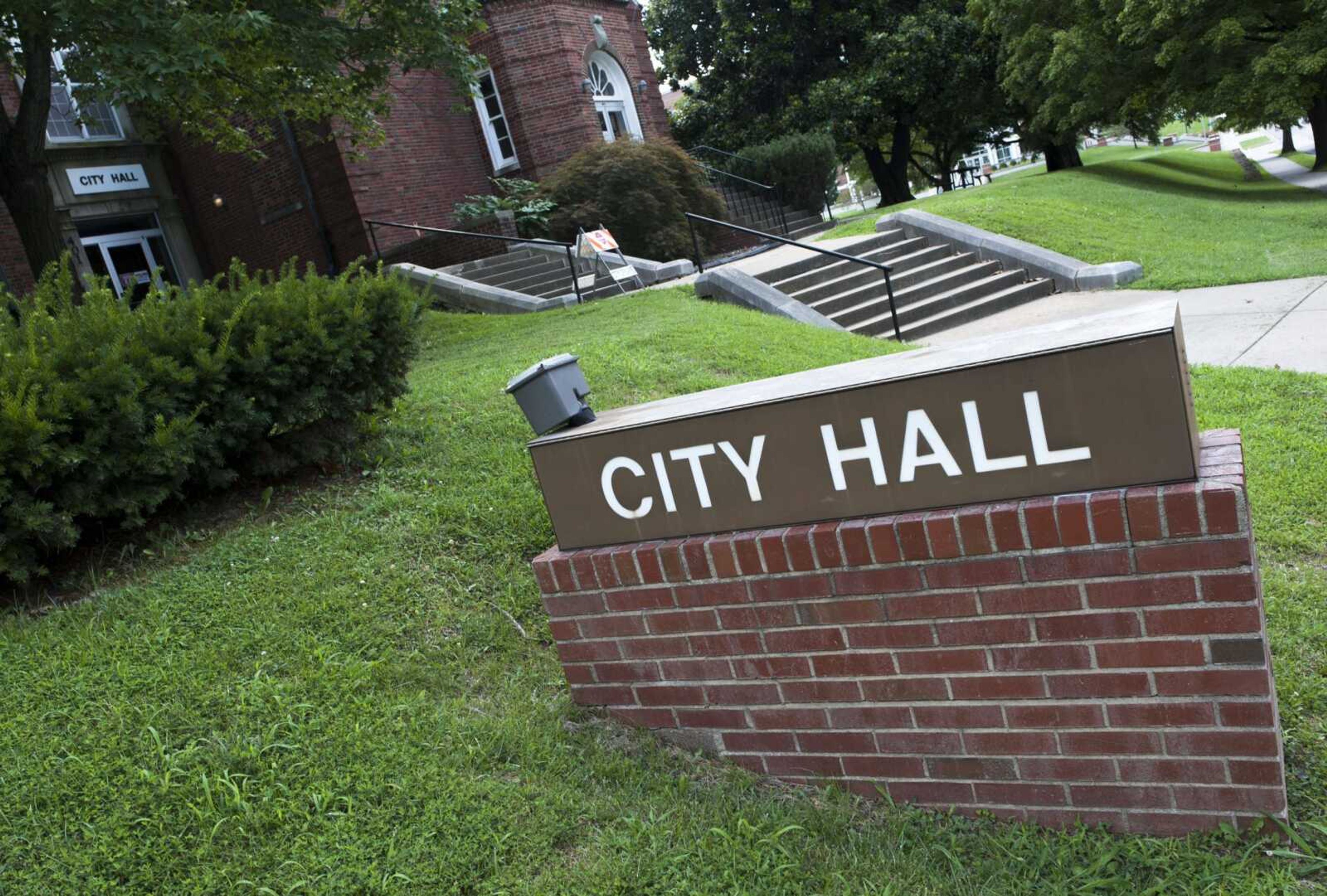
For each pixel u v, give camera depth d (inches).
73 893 104.0
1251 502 196.1
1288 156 1537.9
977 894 105.5
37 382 164.7
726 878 108.3
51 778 119.7
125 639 150.4
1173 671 103.3
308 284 221.5
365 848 112.0
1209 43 726.5
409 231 769.6
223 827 113.7
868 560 116.0
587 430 133.2
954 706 116.4
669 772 131.0
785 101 1235.9
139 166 800.3
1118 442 101.5
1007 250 551.5
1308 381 266.8
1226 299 433.7
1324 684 134.3
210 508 205.6
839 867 110.5
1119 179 897.5
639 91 944.9
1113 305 467.8
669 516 129.9
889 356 141.6
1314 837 104.2
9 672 141.4
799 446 118.6
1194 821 107.3
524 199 735.7
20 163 404.5
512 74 828.6
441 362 377.1
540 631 164.7
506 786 123.6
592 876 108.2
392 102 559.5
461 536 190.5
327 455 217.3
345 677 144.3
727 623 128.0
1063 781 112.8
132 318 191.5
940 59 1096.8
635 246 737.0
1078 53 839.7
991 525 107.4
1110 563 102.9
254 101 494.9
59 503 165.2
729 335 356.8
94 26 347.6
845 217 1353.3
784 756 129.8
